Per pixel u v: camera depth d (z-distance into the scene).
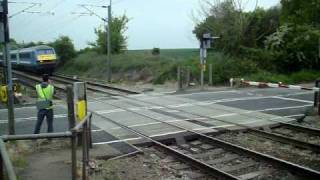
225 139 14.61
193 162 11.48
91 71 56.81
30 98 28.27
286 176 10.49
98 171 10.71
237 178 9.85
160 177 10.60
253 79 33.03
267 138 14.62
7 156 5.70
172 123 16.70
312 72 35.22
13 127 14.09
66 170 9.90
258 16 39.41
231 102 22.64
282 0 38.72
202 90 28.97
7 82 14.04
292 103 21.86
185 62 38.72
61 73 65.25
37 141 13.10
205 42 29.47
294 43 35.44
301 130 15.68
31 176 9.41
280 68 36.19
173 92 28.58
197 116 18.41
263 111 19.55
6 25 13.77
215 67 34.16
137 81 42.94
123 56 52.62
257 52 36.75
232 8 39.56
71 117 12.26
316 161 11.91
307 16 36.88
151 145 13.66
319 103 18.50
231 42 38.47
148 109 20.83
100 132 15.27
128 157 12.20
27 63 54.38
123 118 18.23
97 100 25.41
